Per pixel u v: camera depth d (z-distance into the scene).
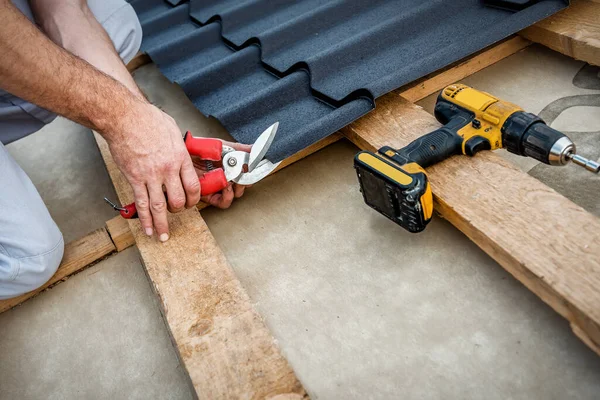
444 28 2.15
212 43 2.62
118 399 1.53
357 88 1.88
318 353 1.46
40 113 1.93
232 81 2.33
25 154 2.65
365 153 1.56
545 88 2.04
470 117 1.64
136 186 1.54
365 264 1.64
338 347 1.46
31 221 1.61
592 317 1.16
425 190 1.44
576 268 1.26
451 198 1.53
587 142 1.78
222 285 1.53
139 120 1.45
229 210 1.96
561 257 1.29
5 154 1.59
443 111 1.73
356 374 1.39
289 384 1.26
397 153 1.59
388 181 1.47
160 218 1.62
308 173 2.01
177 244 1.69
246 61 2.32
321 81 2.05
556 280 1.25
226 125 2.01
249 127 2.01
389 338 1.44
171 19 2.90
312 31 2.36
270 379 1.28
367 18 2.37
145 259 1.67
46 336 1.75
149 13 3.14
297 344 1.49
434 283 1.54
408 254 1.63
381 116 1.91
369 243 1.70
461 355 1.36
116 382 1.57
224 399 1.26
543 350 1.33
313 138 1.78
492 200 1.48
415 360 1.38
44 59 1.27
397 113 1.90
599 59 1.93
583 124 1.85
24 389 1.61
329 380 1.39
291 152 1.76
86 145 2.61
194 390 1.35
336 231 1.76
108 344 1.68
